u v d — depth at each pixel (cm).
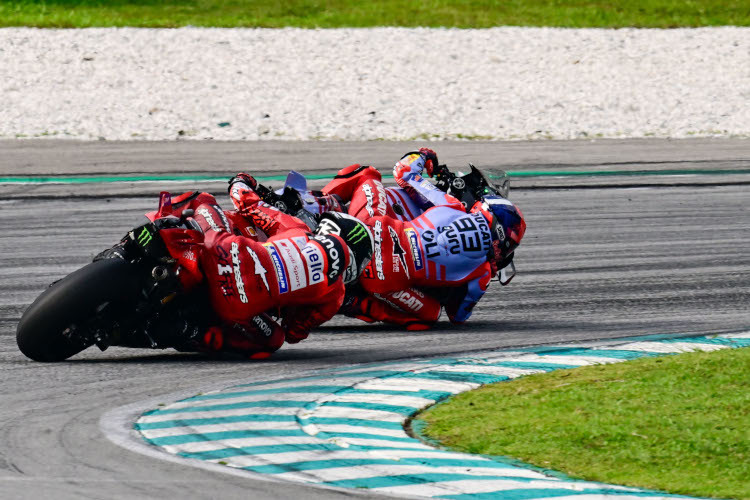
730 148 5875
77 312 2211
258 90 6850
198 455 1567
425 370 2241
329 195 2850
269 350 2412
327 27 9125
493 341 2659
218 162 5197
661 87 7306
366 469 1506
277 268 2356
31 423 1762
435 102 6750
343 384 2105
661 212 4562
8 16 8969
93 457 1540
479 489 1423
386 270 2738
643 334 2731
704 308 3095
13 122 5909
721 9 10181
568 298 3231
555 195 4803
